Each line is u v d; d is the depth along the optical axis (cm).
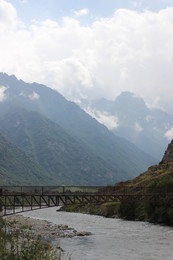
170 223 10612
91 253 5634
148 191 11944
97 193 8956
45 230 8662
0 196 7344
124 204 13500
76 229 9562
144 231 9050
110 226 10525
